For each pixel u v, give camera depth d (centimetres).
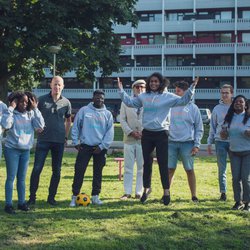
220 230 663
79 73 2934
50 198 836
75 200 828
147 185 841
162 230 656
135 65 6350
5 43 2438
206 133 2994
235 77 6016
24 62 2834
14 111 755
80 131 841
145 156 822
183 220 712
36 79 3148
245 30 6075
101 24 2631
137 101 816
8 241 601
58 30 2494
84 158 830
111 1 2573
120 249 585
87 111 835
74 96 6406
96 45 2762
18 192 775
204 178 1204
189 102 805
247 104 795
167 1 6262
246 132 777
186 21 6206
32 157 1675
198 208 801
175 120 866
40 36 2433
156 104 795
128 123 892
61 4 2506
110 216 734
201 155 1897
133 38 6425
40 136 827
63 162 1547
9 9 2402
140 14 6400
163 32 6272
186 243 609
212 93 6044
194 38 6291
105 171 1347
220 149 896
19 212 759
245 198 794
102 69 2838
